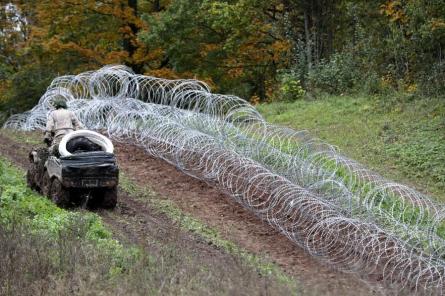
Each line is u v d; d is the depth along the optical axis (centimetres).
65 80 5594
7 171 3306
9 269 1777
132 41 6300
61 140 2864
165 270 1861
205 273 1869
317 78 5631
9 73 7369
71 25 6331
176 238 2295
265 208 3059
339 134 4322
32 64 6756
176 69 6253
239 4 5950
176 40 5984
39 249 1945
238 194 3148
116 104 4338
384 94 4928
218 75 6519
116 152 3931
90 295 1700
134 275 1836
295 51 6312
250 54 6525
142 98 4584
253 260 2262
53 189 2867
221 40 6406
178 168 3612
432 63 4994
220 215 3058
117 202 3064
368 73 5319
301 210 2878
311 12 6206
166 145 3788
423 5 4822
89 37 6425
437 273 2434
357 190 2936
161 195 3256
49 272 1803
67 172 2762
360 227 2695
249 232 2886
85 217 2480
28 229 2183
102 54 6469
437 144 3822
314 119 4766
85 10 6241
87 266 1883
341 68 5603
